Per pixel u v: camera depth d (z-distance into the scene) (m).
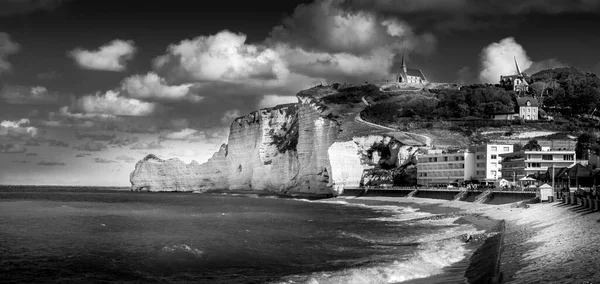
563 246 44.78
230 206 151.75
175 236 73.12
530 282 33.75
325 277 44.16
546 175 120.00
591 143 178.88
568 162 146.25
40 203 165.88
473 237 63.97
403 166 188.62
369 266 48.50
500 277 36.88
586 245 43.38
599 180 101.88
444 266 47.16
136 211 127.88
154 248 61.62
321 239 69.88
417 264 48.19
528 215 78.56
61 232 78.25
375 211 127.06
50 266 51.22
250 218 104.88
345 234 75.69
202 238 70.50
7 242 67.00
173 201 187.38
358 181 196.25
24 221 96.62
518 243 51.25
